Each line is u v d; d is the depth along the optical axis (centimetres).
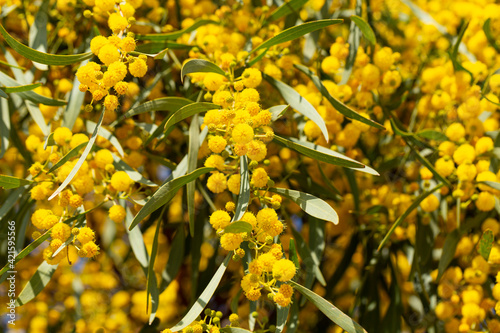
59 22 67
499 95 64
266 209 55
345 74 63
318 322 69
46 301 71
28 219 63
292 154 67
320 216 56
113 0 58
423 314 68
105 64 55
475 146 62
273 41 58
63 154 59
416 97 69
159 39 62
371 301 68
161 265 72
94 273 72
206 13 69
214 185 56
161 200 55
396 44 72
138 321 73
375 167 68
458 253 64
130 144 64
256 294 54
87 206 62
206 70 57
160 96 69
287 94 60
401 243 68
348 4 70
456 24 69
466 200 64
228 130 55
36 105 62
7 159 68
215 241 69
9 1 65
